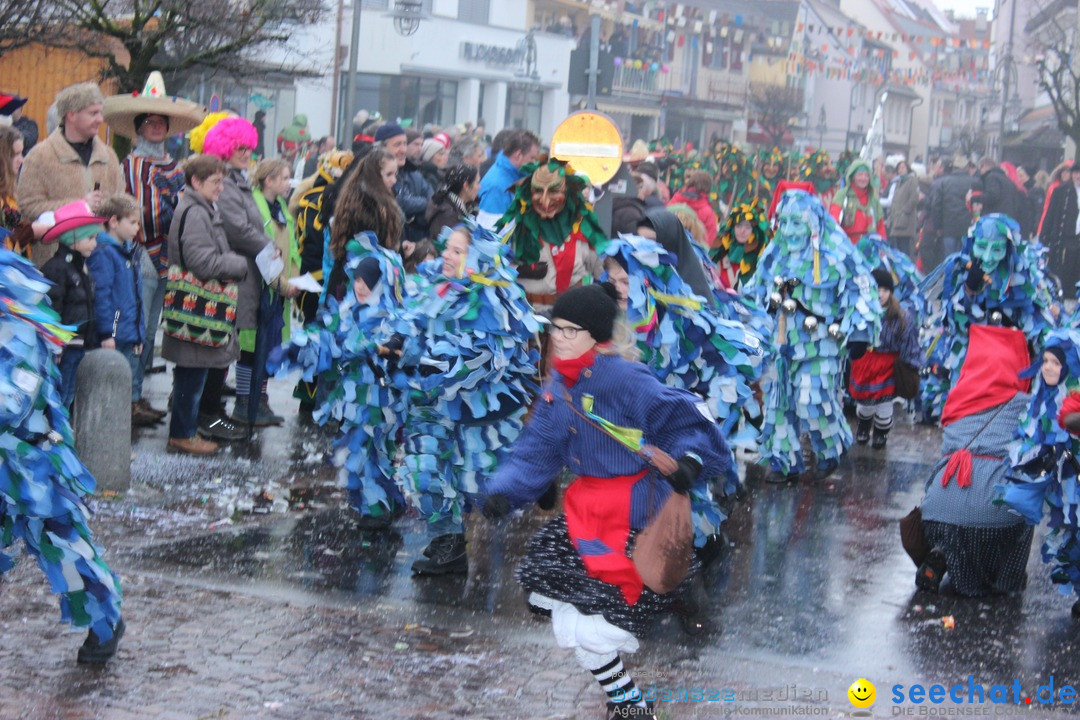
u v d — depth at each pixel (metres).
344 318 7.40
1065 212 22.16
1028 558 7.39
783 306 9.23
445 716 5.05
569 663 5.70
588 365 4.93
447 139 14.52
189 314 9.19
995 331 7.14
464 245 6.65
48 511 5.08
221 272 9.16
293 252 10.66
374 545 7.46
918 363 10.95
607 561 4.84
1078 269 22.16
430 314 6.67
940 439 11.81
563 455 5.04
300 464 9.34
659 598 4.89
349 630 5.99
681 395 4.92
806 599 6.84
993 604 6.91
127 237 9.05
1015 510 6.57
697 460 4.85
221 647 5.68
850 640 6.22
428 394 6.78
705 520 6.73
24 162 9.44
